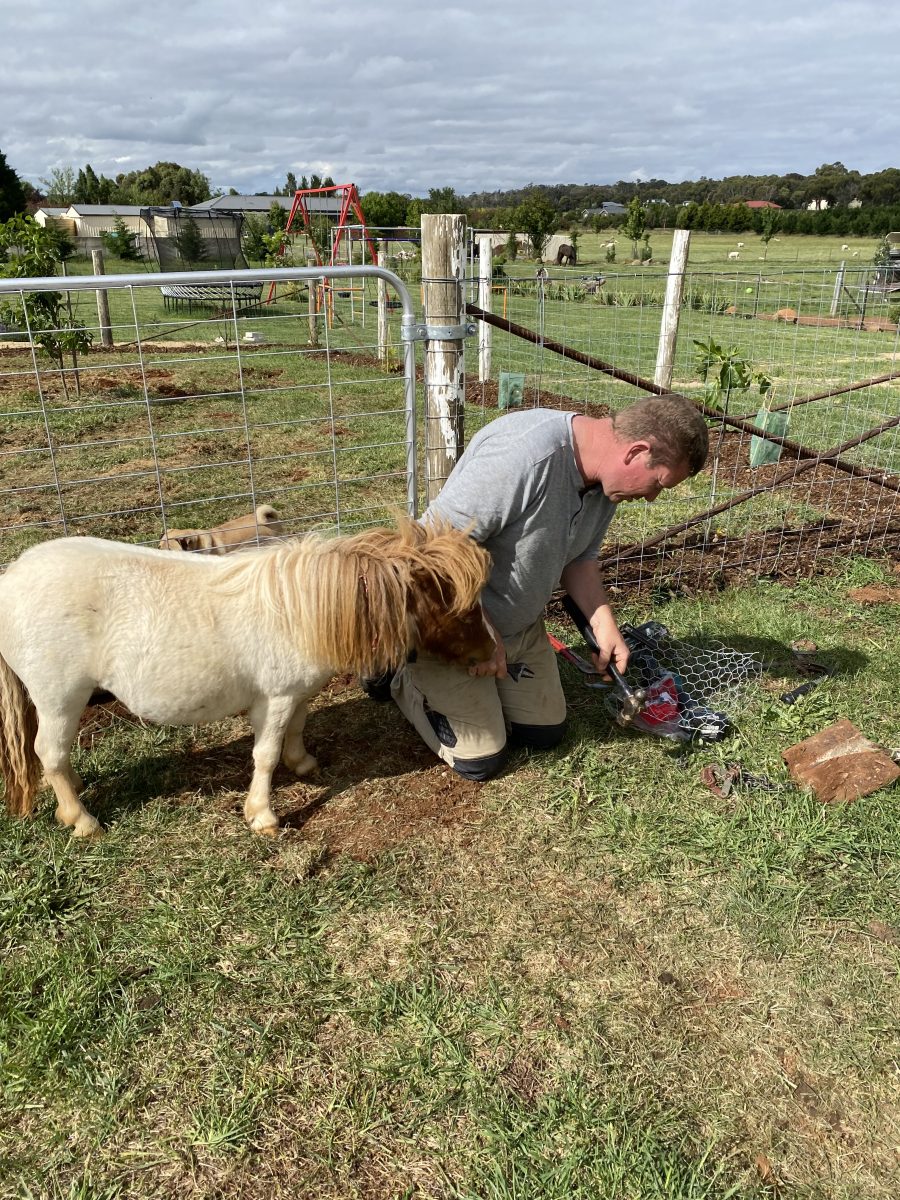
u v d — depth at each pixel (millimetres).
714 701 3854
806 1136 2123
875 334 13648
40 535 5758
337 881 2855
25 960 2531
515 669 3379
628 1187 1974
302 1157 2035
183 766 3438
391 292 20484
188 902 2754
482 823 3150
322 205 40344
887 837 3078
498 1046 2316
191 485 7020
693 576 5129
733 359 5207
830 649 4375
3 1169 1998
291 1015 2393
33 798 3002
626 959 2602
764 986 2523
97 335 15625
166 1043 2305
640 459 2775
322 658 2748
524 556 2998
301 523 5957
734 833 3090
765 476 7090
